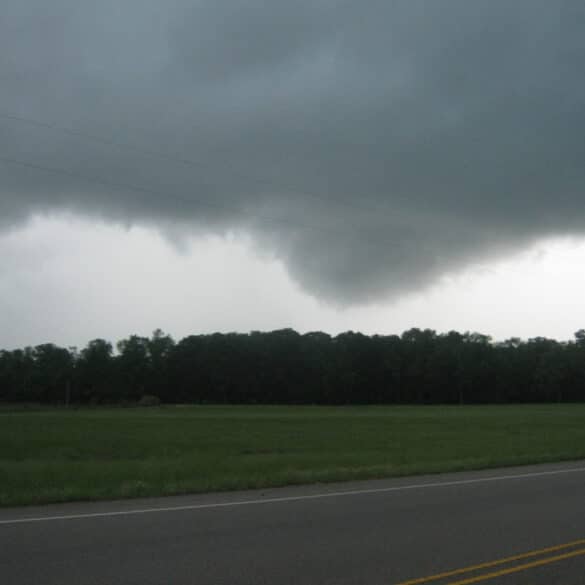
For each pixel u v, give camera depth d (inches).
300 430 2028.8
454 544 405.1
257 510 530.6
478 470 898.7
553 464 994.7
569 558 371.9
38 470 855.7
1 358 6761.8
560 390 6314.0
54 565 349.1
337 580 327.0
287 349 6663.4
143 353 6820.9
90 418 2888.8
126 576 330.3
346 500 590.6
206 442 1529.3
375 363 6673.2
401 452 1206.9
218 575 334.3
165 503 572.1
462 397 6584.6
